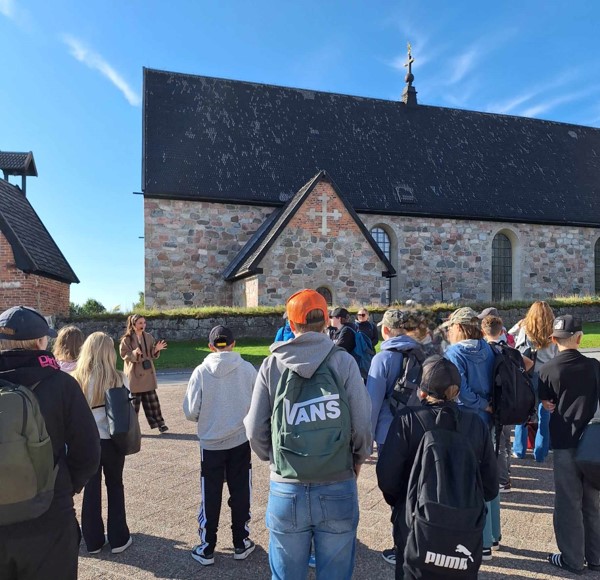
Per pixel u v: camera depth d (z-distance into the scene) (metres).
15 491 2.29
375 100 30.66
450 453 2.76
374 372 4.27
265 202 24.02
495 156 30.09
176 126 25.30
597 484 3.80
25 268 18.62
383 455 2.98
